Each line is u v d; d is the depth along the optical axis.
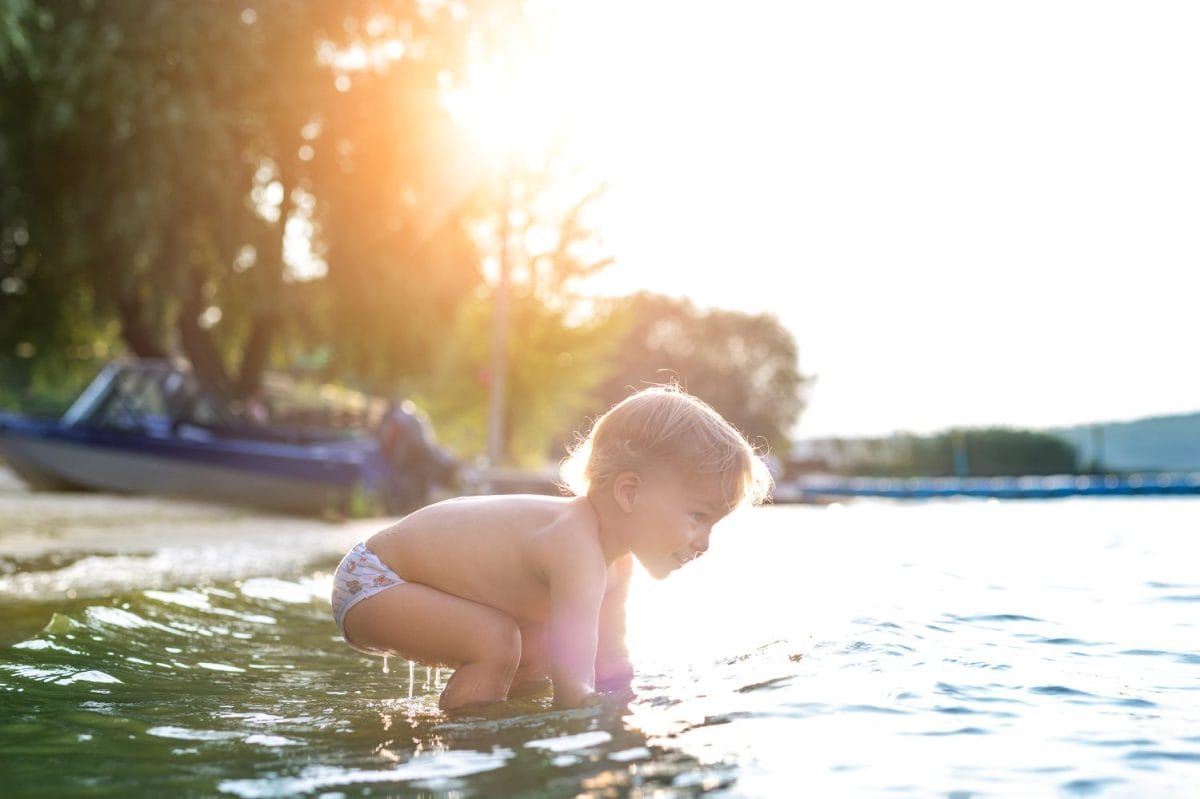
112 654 2.64
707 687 2.12
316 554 5.46
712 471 2.44
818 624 3.00
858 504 16.67
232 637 3.01
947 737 1.66
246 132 13.01
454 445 19.58
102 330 15.41
